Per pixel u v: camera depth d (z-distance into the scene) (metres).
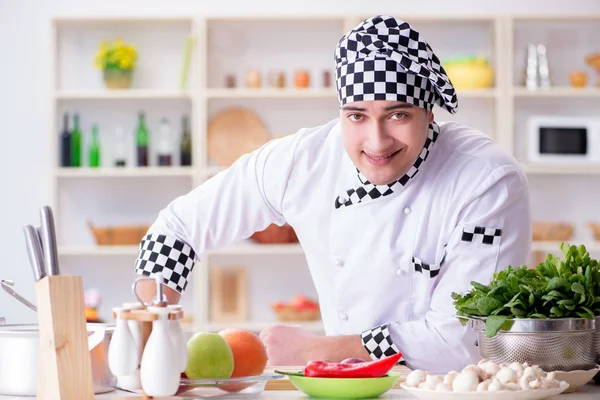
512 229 2.20
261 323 5.61
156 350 1.51
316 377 1.65
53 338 1.51
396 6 5.84
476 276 2.17
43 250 1.59
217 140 5.80
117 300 5.78
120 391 1.68
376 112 2.02
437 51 5.84
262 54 5.84
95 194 5.84
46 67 5.77
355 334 2.20
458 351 2.15
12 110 5.75
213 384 1.59
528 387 1.52
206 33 5.62
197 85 5.56
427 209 2.23
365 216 2.28
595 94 5.59
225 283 5.74
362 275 2.31
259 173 2.40
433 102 2.09
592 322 1.72
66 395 1.52
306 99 5.84
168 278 2.36
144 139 5.63
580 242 5.64
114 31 5.80
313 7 5.85
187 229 2.40
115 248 5.54
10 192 5.73
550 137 5.57
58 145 5.72
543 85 5.68
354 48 2.04
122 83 5.60
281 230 5.59
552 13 5.74
